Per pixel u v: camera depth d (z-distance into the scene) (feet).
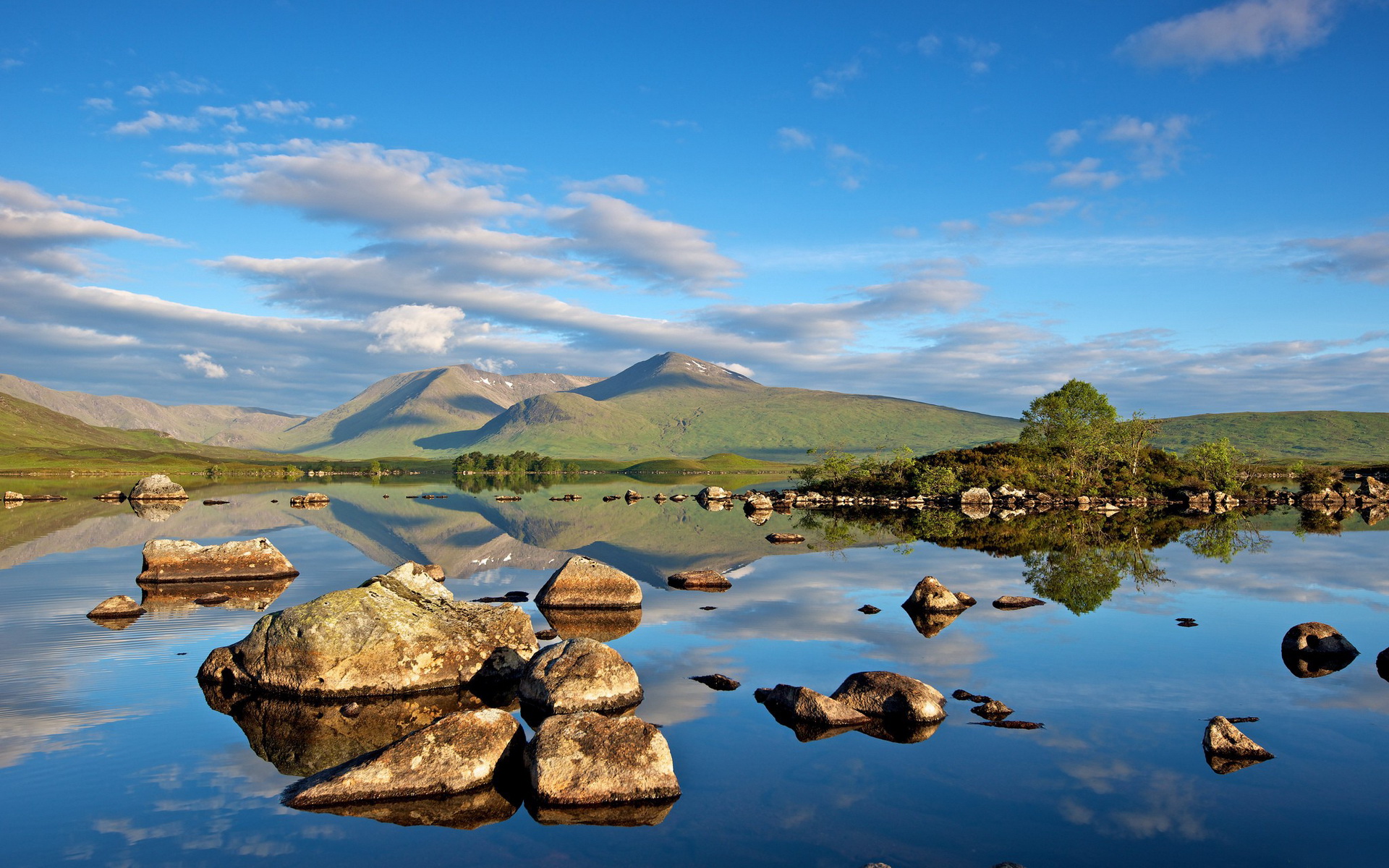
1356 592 106.83
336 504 296.30
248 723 53.52
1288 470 531.91
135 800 41.29
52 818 39.06
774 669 66.80
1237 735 48.83
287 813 39.88
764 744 49.52
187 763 46.42
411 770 42.47
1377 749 49.21
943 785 43.47
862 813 40.01
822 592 106.01
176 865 34.53
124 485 444.55
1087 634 79.82
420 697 60.34
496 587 111.14
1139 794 42.39
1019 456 379.35
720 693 59.93
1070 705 57.36
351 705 57.98
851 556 149.38
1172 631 81.10
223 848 36.11
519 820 39.27
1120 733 51.60
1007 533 198.29
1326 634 72.84
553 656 59.41
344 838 37.32
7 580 109.29
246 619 84.17
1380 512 283.79
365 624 61.93
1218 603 98.02
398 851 36.04
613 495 416.05
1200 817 39.81
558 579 95.66
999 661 69.31
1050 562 138.92
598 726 44.16
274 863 34.78
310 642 59.98
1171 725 53.36
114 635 76.69
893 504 332.39
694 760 46.83
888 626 84.12
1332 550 157.48
